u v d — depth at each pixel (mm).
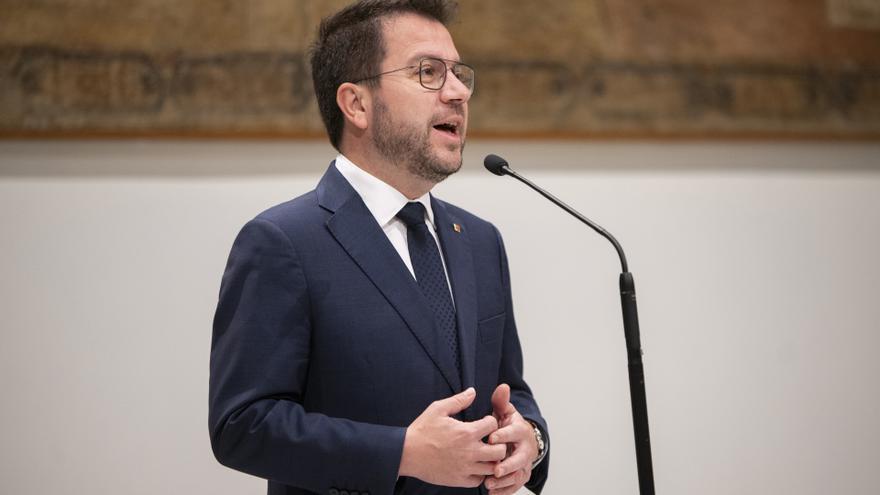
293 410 3184
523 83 7184
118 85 6512
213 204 6609
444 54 3727
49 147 6410
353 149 3811
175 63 6625
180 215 6543
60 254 6301
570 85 7266
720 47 7602
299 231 3447
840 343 7383
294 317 3316
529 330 6922
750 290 7324
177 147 6625
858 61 7820
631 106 7344
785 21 7773
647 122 7344
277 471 3131
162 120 6535
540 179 7145
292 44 6812
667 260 7238
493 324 3754
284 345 3273
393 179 3738
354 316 3357
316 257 3414
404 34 3723
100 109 6461
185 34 6672
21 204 6293
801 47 7742
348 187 3670
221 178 6668
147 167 6555
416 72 3668
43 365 6145
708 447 7012
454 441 3021
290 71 6777
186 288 6465
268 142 6785
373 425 3160
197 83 6633
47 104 6383
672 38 7539
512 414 3348
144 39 6605
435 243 3754
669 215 7312
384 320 3377
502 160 3717
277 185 6738
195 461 6258
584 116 7242
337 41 3883
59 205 6352
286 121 6727
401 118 3629
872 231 7645
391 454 3039
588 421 6875
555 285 7027
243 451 3154
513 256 6992
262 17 6812
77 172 6430
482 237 4039
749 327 7262
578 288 7055
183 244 6508
